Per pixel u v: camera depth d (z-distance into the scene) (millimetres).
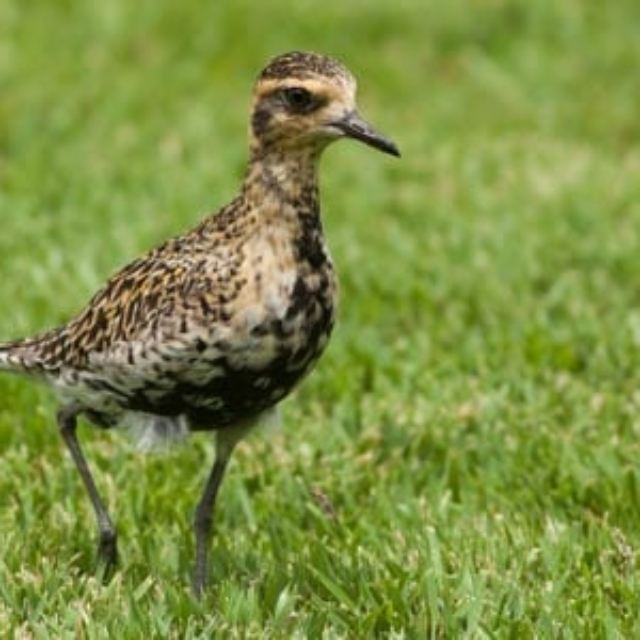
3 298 15469
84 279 15719
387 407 13453
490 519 11602
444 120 21422
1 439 13008
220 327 9570
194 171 19156
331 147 20453
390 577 10547
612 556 10945
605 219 17797
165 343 9594
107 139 20219
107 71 22219
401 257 16875
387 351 14602
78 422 13070
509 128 21266
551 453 12484
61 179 19000
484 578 10352
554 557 10758
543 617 9953
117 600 10211
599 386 13945
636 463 12234
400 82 22375
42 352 10492
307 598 10398
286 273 9711
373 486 12234
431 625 9930
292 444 12836
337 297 10016
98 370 9961
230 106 21438
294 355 9789
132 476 12297
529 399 13539
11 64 22141
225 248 9758
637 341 14602
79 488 12180
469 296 15883
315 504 11789
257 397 9906
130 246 16859
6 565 10805
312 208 9906
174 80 22078
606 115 21641
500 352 14508
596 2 24891
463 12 24391
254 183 9867
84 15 23859
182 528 11570
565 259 16875
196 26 23672
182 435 10039
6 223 17719
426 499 12016
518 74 22703
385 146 9875
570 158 20000
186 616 10055
